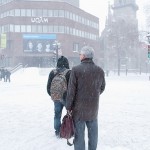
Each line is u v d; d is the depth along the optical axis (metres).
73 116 4.94
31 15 76.31
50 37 76.56
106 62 88.12
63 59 6.94
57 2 76.94
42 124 8.79
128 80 48.19
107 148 6.04
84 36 88.25
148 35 23.92
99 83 5.00
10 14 76.69
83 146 4.94
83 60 5.01
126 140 6.76
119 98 16.64
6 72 37.28
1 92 21.19
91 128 5.06
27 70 56.16
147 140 6.74
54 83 6.82
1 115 10.43
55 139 6.91
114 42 81.12
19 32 75.88
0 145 6.36
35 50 76.06
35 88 25.80
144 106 13.01
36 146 6.30
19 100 15.57
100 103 14.19
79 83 4.84
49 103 14.15
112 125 8.59
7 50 76.81
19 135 7.32
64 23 77.38
